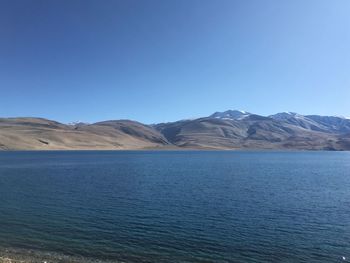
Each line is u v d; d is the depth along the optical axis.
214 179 89.19
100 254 30.67
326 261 29.81
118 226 39.84
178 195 61.84
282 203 54.59
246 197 60.12
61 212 47.25
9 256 29.31
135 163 155.12
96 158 196.62
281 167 136.00
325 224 41.56
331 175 102.69
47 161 162.88
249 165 146.75
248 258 30.31
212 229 38.97
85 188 70.62
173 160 183.38
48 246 32.59
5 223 40.84
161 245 33.28
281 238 35.91
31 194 62.59
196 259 29.95
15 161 161.12
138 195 61.75
